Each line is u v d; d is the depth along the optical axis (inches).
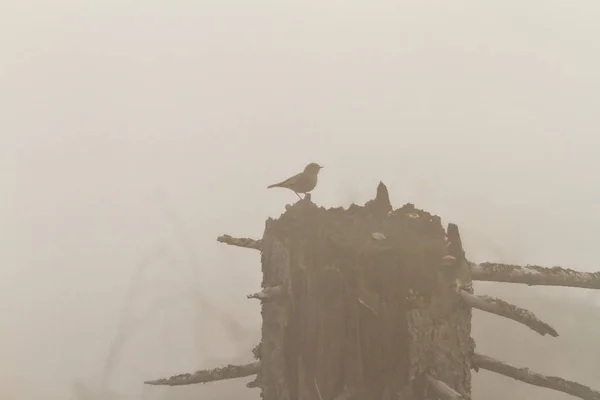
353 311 211.8
